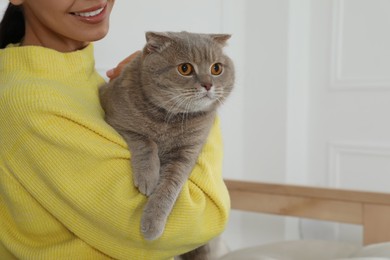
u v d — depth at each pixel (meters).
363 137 2.35
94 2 1.08
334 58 2.38
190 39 1.16
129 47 2.01
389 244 1.52
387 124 2.27
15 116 0.94
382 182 2.30
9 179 0.98
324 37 2.42
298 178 2.52
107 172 0.93
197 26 2.30
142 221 0.93
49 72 1.06
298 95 2.46
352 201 1.79
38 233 1.02
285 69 2.37
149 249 0.98
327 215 1.84
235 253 1.71
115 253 0.98
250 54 2.51
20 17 1.24
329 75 2.42
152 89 1.09
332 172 2.44
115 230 0.94
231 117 2.55
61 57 1.09
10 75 1.03
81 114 0.95
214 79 1.18
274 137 2.46
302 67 2.46
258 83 2.49
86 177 0.92
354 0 2.30
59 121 0.93
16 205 1.00
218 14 2.40
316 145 2.52
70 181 0.91
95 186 0.92
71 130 0.93
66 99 0.96
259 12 2.44
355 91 2.35
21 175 0.96
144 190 0.96
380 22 2.23
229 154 2.57
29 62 1.05
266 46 2.43
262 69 2.46
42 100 0.93
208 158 1.11
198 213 0.97
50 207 0.96
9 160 0.97
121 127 1.07
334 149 2.43
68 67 1.10
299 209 1.90
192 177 1.04
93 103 1.10
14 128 0.94
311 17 2.45
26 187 0.97
